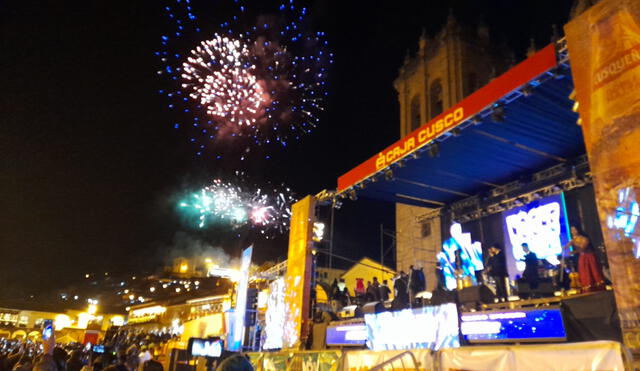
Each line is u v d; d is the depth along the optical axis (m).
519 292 10.05
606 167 6.74
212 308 39.69
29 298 66.69
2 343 29.48
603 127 6.88
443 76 27.64
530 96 9.91
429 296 13.25
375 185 15.59
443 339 8.62
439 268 14.08
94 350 19.69
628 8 6.86
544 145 12.52
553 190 13.70
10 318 59.38
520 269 14.30
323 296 21.03
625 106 6.61
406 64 31.03
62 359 9.20
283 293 17.45
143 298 72.88
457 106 10.85
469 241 16.19
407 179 15.05
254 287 24.17
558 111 10.62
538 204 14.08
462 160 13.52
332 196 16.53
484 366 5.50
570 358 4.80
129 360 9.14
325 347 13.55
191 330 26.81
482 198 16.02
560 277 10.43
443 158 13.36
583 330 7.68
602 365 4.53
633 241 6.20
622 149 6.54
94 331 34.00
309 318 15.50
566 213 13.24
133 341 27.31
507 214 15.09
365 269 29.27
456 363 5.85
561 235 13.24
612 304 7.37
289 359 10.23
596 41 7.25
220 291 39.25
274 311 18.11
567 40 7.79
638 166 6.29
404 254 25.05
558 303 8.52
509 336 8.52
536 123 11.23
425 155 13.05
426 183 15.47
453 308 8.55
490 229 15.59
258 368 11.55
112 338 27.47
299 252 16.67
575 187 13.17
